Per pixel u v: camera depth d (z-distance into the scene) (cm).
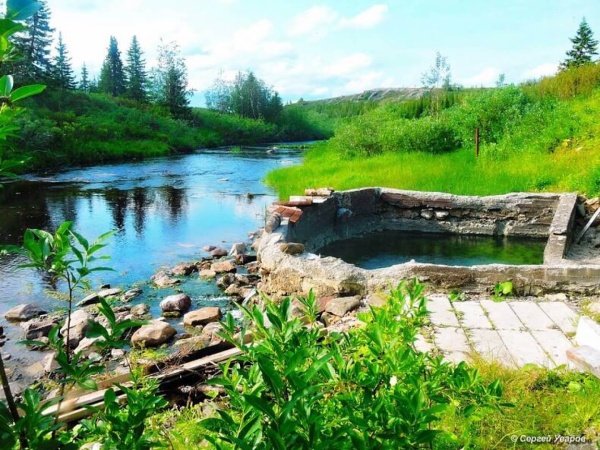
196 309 774
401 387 187
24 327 692
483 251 1090
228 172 2502
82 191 1898
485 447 299
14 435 133
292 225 952
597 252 984
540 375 385
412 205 1280
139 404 180
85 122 3625
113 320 162
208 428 161
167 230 1305
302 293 705
